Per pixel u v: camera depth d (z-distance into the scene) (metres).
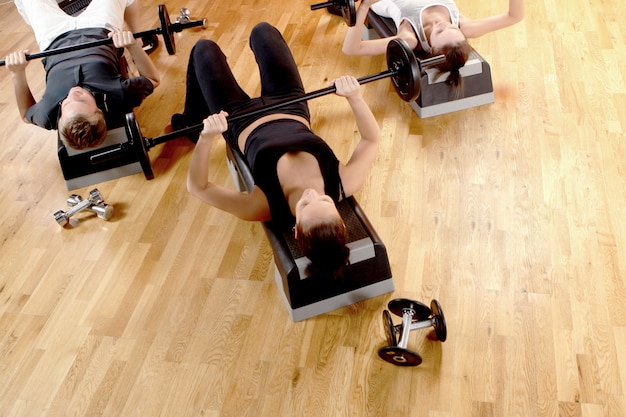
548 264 2.33
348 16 2.76
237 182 2.72
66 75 2.70
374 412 1.99
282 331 2.23
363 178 2.22
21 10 3.10
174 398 2.07
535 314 2.19
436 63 2.46
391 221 2.54
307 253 1.98
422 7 2.90
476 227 2.48
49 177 2.91
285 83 2.47
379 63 3.33
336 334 2.21
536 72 3.15
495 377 2.03
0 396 2.12
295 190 2.10
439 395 2.01
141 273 2.46
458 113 2.98
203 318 2.29
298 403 2.03
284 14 3.75
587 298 2.21
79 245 2.59
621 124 2.83
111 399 2.09
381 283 2.27
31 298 2.41
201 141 2.11
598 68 3.13
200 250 2.53
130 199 2.76
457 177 2.68
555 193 2.57
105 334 2.27
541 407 1.95
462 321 2.19
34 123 2.77
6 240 2.64
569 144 2.77
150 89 2.77
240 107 2.45
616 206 2.49
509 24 2.91
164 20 2.80
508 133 2.85
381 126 2.96
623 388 1.97
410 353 1.95
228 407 2.04
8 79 3.50
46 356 2.22
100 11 2.99
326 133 2.95
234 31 3.66
